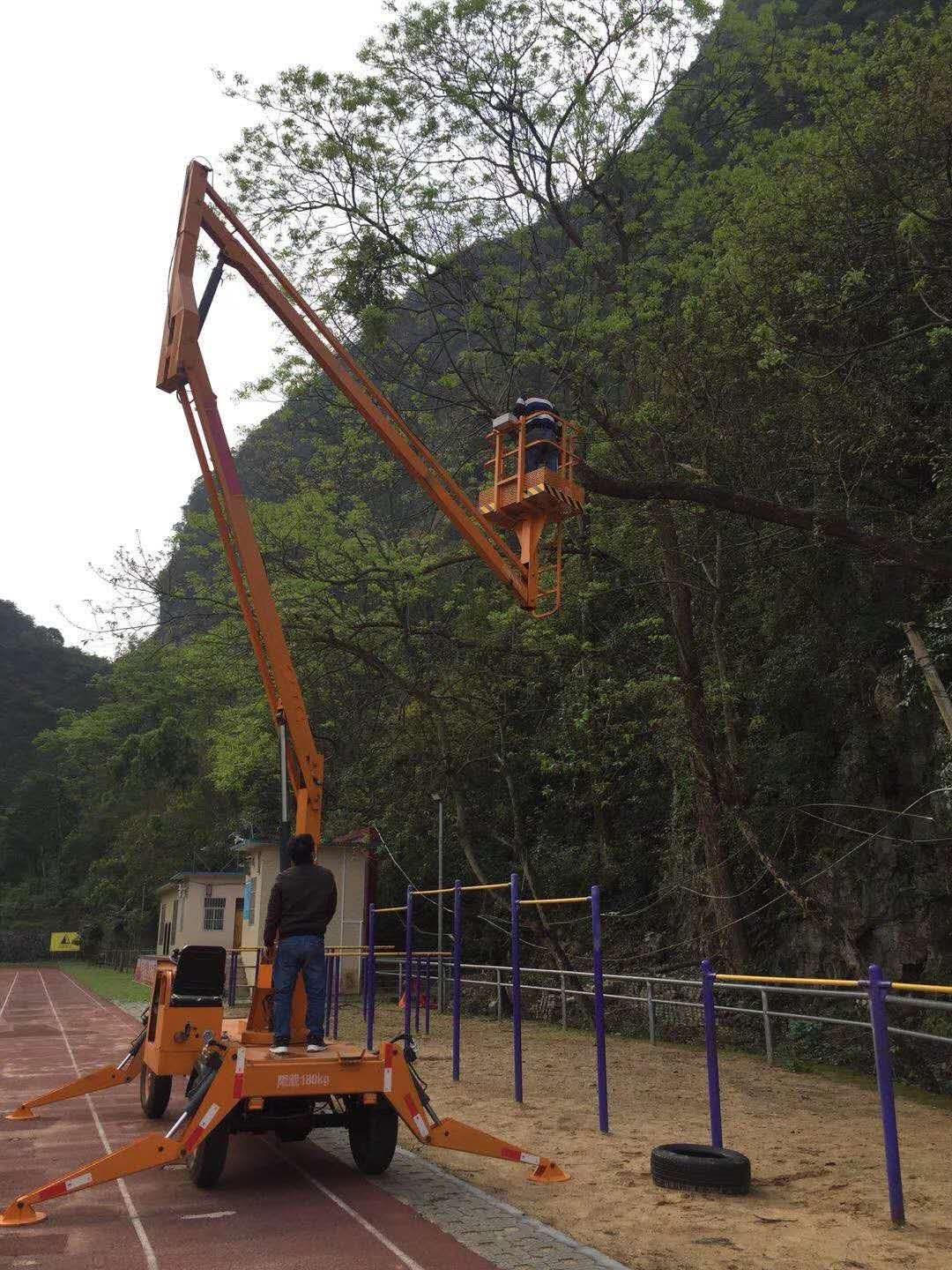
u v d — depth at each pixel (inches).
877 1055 227.0
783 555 656.4
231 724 866.1
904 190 554.6
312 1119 265.7
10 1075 479.8
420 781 962.1
